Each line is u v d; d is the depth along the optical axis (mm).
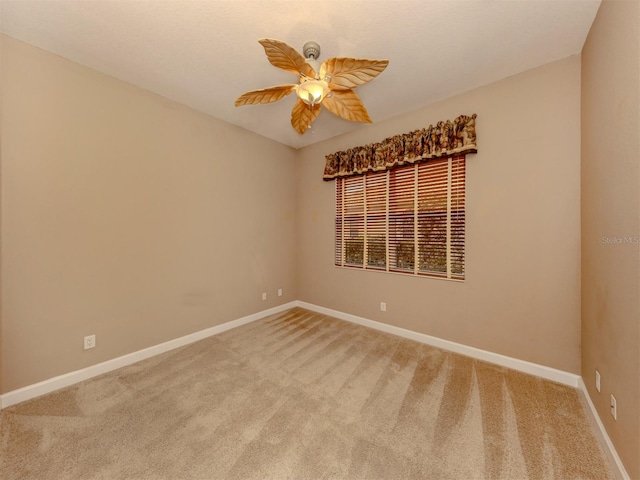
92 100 2105
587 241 1765
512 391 1912
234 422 1606
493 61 2029
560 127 2014
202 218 2891
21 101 1795
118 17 1604
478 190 2391
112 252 2234
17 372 1795
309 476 1252
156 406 1752
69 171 2004
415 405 1763
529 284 2164
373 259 3180
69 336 2016
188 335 2770
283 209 3875
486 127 2340
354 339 2842
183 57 1983
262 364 2312
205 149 2898
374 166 3045
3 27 1672
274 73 2188
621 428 1232
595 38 1601
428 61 2027
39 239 1877
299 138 3643
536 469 1285
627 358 1190
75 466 1299
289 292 3990
